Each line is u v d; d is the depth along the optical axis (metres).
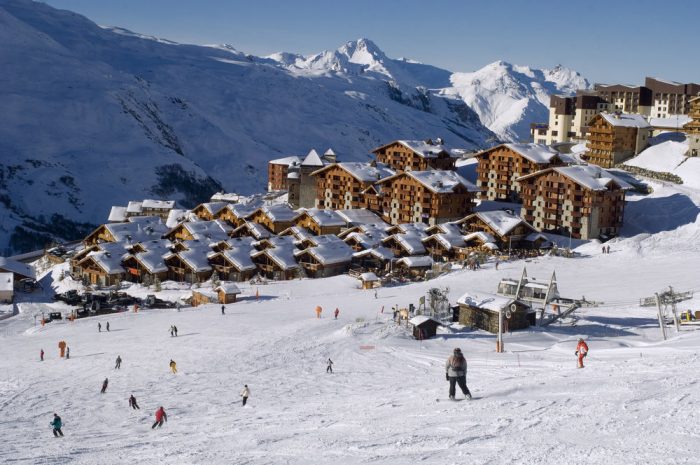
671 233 129.50
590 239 133.38
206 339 80.25
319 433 28.12
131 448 32.81
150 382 62.97
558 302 75.19
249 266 129.38
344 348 69.44
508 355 58.88
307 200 187.88
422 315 74.06
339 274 128.50
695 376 27.94
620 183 135.88
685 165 157.25
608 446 19.16
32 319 110.56
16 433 46.25
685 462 16.95
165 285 129.62
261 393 54.28
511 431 22.59
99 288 132.00
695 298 82.62
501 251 127.88
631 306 82.06
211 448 28.50
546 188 139.25
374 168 172.50
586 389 28.91
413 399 35.00
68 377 67.75
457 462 19.59
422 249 132.38
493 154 167.38
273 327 84.12
